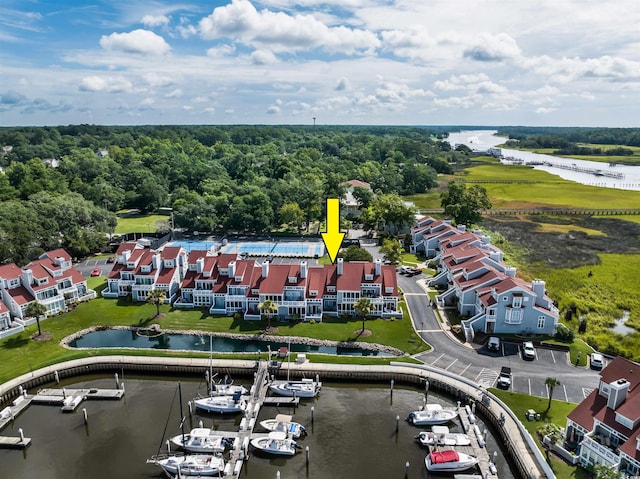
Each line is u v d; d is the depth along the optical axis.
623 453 55.03
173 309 112.62
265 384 83.31
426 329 100.75
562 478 58.31
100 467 65.88
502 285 98.50
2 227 130.62
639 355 90.38
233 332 101.00
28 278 108.00
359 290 106.31
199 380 87.06
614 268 142.88
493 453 67.44
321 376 85.50
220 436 70.50
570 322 105.88
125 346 97.06
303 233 178.50
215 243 164.75
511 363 86.88
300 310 106.94
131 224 196.38
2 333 98.69
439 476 64.00
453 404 78.88
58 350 93.75
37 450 69.31
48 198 158.50
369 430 73.12
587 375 82.75
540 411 72.12
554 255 156.62
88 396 81.12
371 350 93.44
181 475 63.94
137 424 75.00
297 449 68.88
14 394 81.44
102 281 130.38
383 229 177.88
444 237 148.38
